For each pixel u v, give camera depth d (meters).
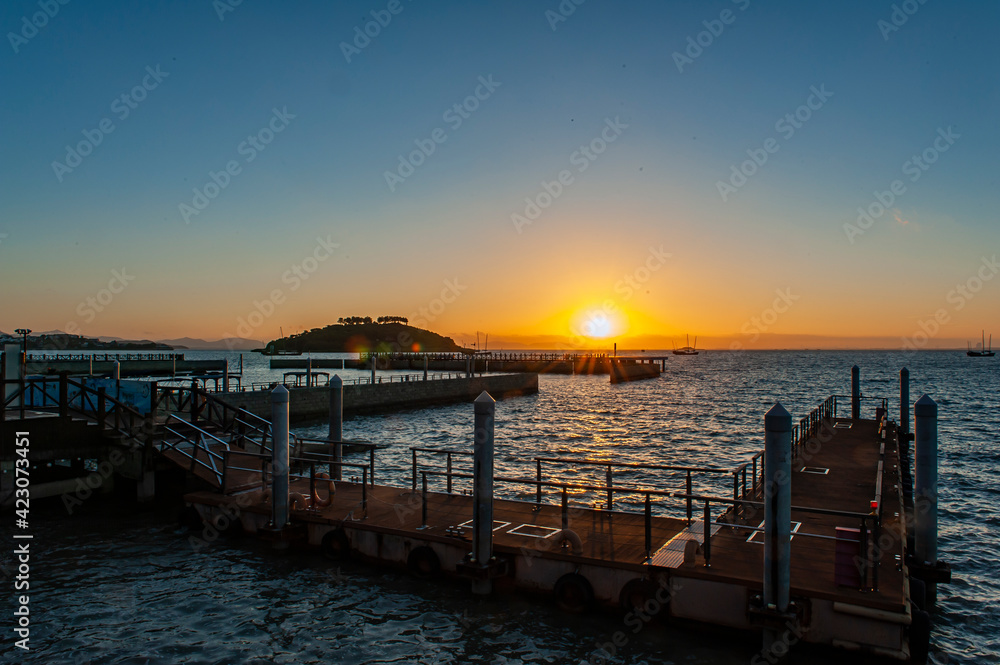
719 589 9.81
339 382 19.05
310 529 13.75
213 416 25.52
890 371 148.38
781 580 8.91
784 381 110.31
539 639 10.12
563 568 11.05
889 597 8.81
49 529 15.55
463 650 9.88
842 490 15.44
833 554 10.73
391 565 12.77
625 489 11.02
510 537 12.00
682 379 115.94
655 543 11.59
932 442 12.12
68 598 11.70
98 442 17.80
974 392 80.69
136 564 13.31
